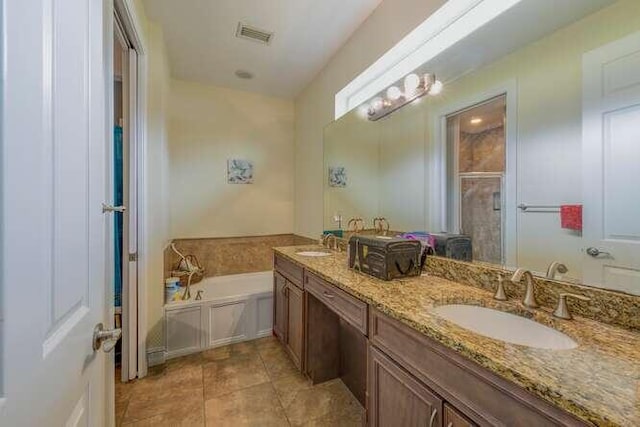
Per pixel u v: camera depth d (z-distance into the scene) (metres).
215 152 3.12
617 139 0.92
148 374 1.99
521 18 1.20
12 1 0.41
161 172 2.11
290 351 2.15
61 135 0.57
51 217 0.53
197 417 1.59
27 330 0.45
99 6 0.81
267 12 1.96
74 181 0.64
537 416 0.61
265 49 2.42
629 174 0.89
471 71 1.43
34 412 0.46
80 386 0.66
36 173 0.48
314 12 1.98
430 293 1.22
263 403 1.72
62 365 0.57
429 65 1.68
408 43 1.73
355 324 1.30
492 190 1.31
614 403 0.53
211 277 3.06
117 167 2.06
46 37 0.51
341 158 2.49
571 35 1.04
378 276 1.47
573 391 0.57
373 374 1.16
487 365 0.70
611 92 0.93
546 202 1.10
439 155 1.61
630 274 0.88
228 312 2.45
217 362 2.16
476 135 1.40
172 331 2.22
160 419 1.57
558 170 1.07
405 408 0.99
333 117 2.57
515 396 0.65
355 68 2.19
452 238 1.50
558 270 1.05
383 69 2.03
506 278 1.18
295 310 2.06
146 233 2.00
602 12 0.95
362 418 1.58
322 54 2.50
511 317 1.06
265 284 2.98
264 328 2.60
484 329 1.10
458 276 1.39
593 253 0.97
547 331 0.93
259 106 3.32
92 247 0.75
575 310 0.96
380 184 2.06
